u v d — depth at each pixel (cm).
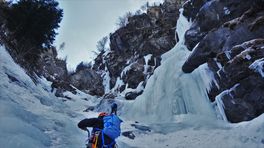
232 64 1464
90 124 546
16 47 1812
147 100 1928
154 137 1263
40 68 2611
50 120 862
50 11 1989
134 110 1953
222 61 1566
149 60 2984
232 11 1861
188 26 2491
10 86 1046
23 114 748
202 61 1727
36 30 1941
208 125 1405
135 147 1103
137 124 1446
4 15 1861
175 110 1694
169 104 1747
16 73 1240
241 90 1368
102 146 521
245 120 1323
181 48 2067
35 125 751
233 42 1614
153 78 2033
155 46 3044
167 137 1268
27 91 1159
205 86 1617
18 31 1889
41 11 1942
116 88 3294
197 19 2097
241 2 1836
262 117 1227
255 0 1587
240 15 1822
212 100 1570
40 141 653
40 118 824
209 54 1705
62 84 2747
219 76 1532
